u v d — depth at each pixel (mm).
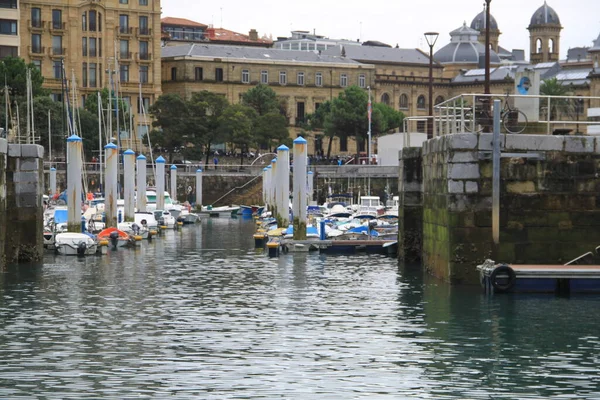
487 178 64875
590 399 42844
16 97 192250
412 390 43906
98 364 47969
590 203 65250
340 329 55938
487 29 91750
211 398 42688
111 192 111562
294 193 102250
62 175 193000
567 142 64812
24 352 50281
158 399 42562
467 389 44125
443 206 67750
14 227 82812
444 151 67062
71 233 96625
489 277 63781
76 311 62062
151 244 116000
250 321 58500
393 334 54500
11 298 67188
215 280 77375
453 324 56812
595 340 52812
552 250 65312
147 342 52656
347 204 184375
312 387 44281
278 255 96812
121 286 73625
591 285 64312
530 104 69812
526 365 47906
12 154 81750
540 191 65062
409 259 82938
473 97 66062
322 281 75750
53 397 42719
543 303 62031
